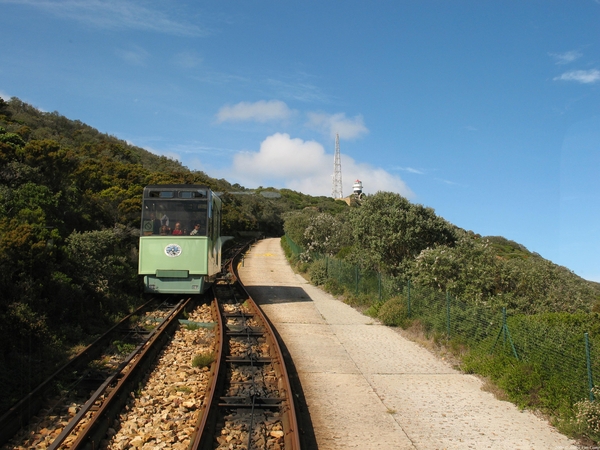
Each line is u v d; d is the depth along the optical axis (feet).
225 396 26.07
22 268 35.73
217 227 63.82
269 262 127.24
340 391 28.14
